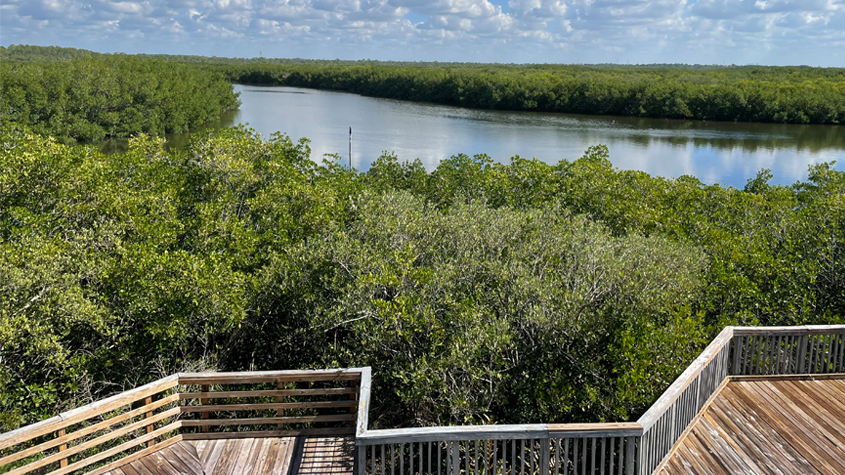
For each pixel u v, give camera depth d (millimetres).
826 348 7469
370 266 10727
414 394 9062
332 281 10789
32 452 5254
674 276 10117
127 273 10492
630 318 9336
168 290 9984
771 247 13633
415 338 9945
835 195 15656
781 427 6043
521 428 4867
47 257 9773
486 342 9133
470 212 13172
